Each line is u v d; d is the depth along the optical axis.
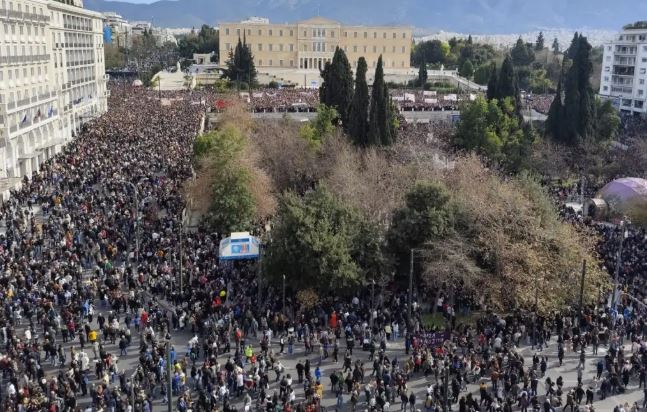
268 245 44.62
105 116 110.56
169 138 87.19
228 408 30.52
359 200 55.31
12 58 79.19
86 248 49.19
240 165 58.16
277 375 34.56
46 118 90.75
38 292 40.22
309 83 188.75
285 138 76.19
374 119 75.75
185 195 61.16
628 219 60.62
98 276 44.28
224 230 55.47
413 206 46.69
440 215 44.97
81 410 30.81
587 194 75.31
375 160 65.44
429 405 31.83
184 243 50.72
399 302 43.31
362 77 76.88
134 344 38.44
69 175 67.19
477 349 37.91
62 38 101.62
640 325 39.44
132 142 84.44
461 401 30.95
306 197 46.69
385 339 38.50
